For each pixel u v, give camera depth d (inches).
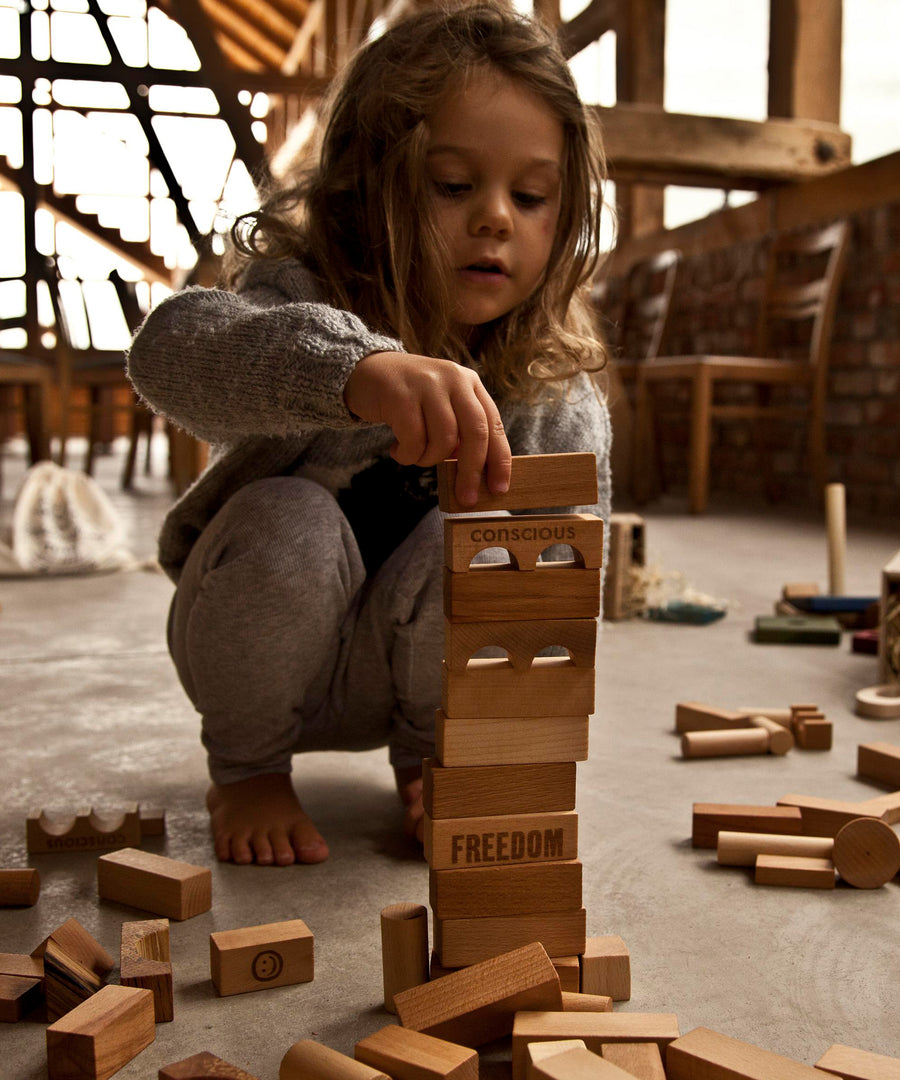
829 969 29.1
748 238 166.6
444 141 37.1
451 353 39.1
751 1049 23.3
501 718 26.1
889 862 34.1
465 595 25.5
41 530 99.0
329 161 41.9
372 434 38.8
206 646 37.2
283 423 29.4
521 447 41.3
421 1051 22.9
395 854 37.0
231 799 38.8
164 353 31.9
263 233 41.7
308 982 28.5
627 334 184.1
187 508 40.9
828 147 156.4
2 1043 25.8
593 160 41.9
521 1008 25.3
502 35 38.3
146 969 26.6
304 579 36.1
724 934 31.1
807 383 140.9
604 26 207.8
